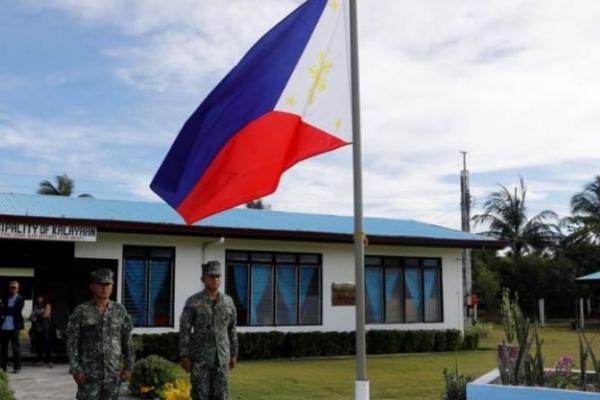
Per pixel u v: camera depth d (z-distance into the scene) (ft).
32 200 63.16
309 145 21.76
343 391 40.63
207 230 58.95
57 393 39.11
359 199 20.70
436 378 46.93
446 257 74.84
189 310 23.93
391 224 79.05
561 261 147.43
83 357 23.03
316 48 22.08
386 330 68.23
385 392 40.27
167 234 59.52
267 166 21.72
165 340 56.80
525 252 160.97
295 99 21.81
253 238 62.64
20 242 58.54
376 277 70.49
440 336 70.59
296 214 76.13
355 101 21.13
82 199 67.21
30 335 61.11
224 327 24.14
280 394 39.37
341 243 67.97
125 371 23.85
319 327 66.49
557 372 29.96
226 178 21.75
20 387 41.50
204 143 21.85
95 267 57.16
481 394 26.89
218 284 24.25
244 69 21.85
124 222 55.67
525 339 28.53
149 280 59.26
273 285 64.95
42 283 70.64
